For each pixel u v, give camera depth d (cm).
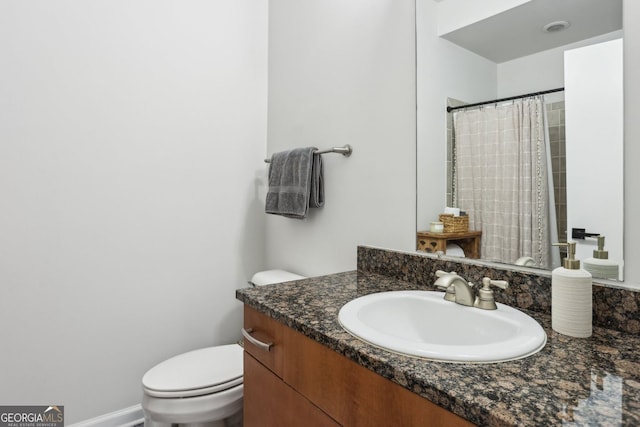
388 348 65
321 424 75
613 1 77
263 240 198
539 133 90
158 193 161
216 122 179
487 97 100
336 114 150
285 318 84
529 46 92
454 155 108
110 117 148
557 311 73
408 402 57
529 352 63
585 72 81
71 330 141
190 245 172
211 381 121
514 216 94
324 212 157
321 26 159
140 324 157
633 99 74
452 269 105
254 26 193
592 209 80
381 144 130
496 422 45
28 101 131
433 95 113
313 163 153
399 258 121
